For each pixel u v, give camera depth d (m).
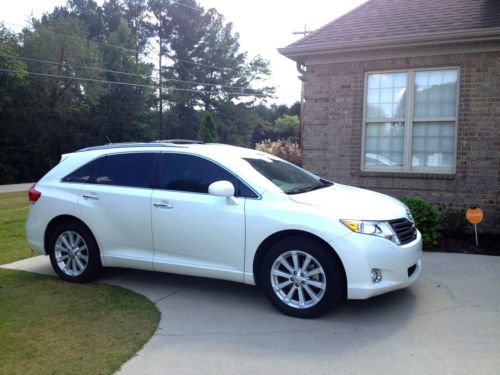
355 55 8.78
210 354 3.62
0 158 33.09
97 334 3.98
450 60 8.12
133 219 5.11
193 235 4.79
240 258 4.60
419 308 4.55
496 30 7.46
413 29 8.29
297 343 3.80
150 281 5.59
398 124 8.73
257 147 20.09
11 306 4.67
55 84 35.69
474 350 3.63
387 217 4.38
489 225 8.01
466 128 8.08
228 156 4.95
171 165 5.11
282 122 66.62
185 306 4.70
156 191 5.05
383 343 3.78
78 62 36.22
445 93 8.33
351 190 5.21
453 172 8.35
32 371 3.31
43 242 5.68
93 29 49.91
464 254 6.66
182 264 4.90
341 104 9.02
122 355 3.58
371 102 8.89
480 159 8.02
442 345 3.73
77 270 5.51
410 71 8.48
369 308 4.56
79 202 5.41
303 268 4.35
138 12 51.44
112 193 5.25
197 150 5.05
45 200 5.64
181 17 50.75
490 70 7.88
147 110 44.22
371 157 8.99
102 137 39.16
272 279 4.46
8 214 11.52
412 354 3.58
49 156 36.12
